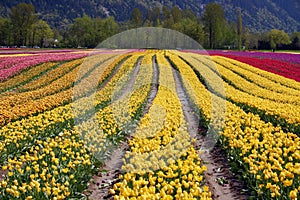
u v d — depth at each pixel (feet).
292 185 21.02
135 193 18.72
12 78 74.23
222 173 26.09
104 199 21.98
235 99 48.91
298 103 48.60
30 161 24.12
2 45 240.12
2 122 37.09
